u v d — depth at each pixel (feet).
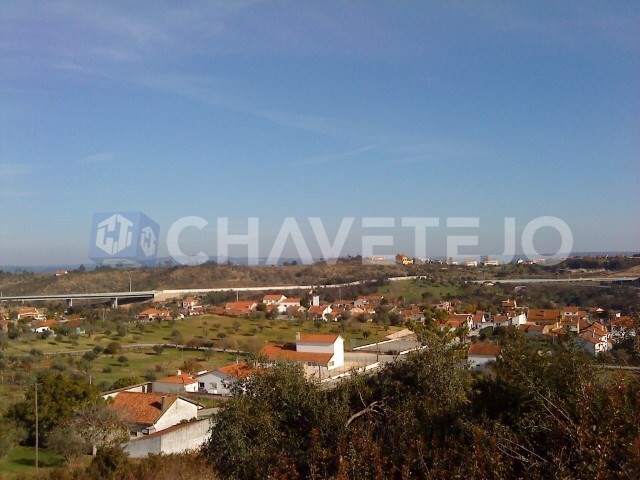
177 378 128.77
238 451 26.35
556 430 16.76
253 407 27.73
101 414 85.46
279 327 214.90
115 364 153.17
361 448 19.92
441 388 29.78
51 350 166.09
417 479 17.87
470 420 20.66
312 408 25.98
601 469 14.24
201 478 33.94
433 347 33.37
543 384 20.45
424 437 20.77
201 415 102.06
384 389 29.04
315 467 19.93
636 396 17.39
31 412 89.92
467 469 16.76
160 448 77.15
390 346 165.99
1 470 72.69
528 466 16.33
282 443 24.67
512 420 20.34
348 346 169.68
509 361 24.07
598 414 16.65
